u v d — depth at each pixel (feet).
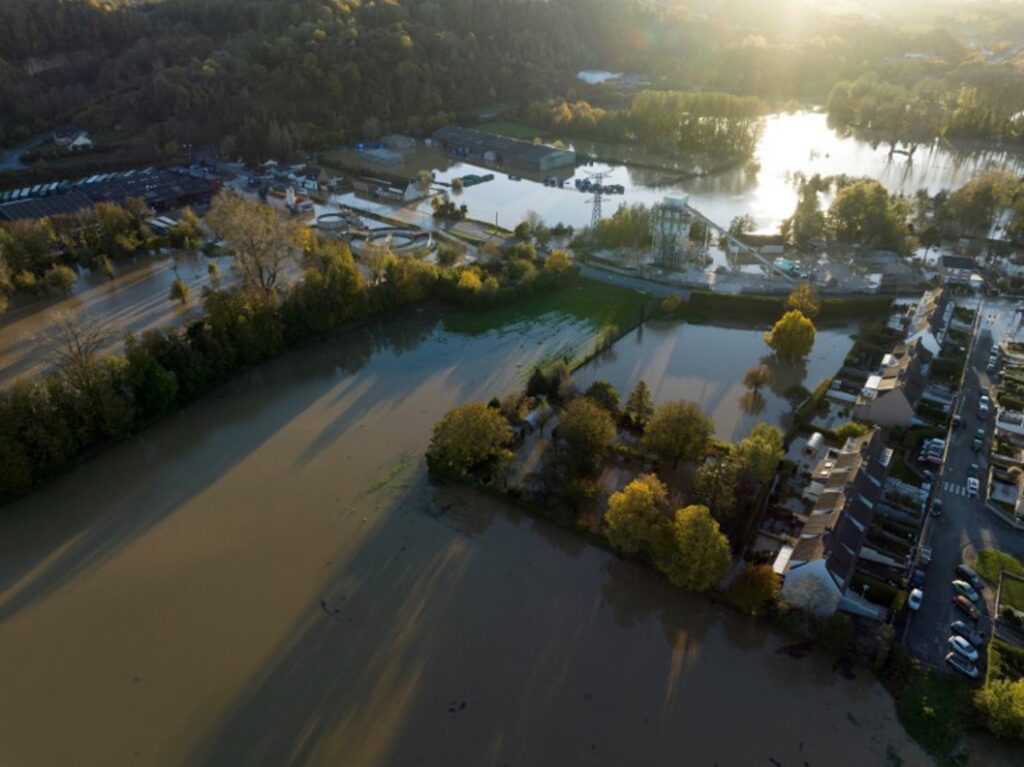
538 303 574.56
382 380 475.31
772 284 590.96
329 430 425.28
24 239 604.90
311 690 274.36
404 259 579.07
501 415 411.54
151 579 325.83
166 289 593.42
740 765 248.93
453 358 499.92
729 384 467.93
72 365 422.41
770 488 365.20
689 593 315.37
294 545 342.64
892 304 551.18
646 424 404.36
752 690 275.18
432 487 376.48
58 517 363.56
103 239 651.25
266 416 440.45
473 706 268.00
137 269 636.07
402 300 558.15
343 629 299.79
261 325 488.44
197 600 314.55
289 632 298.97
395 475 386.32
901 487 359.46
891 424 411.75
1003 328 521.24
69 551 342.85
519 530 350.23
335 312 521.65
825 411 435.94
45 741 258.98
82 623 305.12
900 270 602.03
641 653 289.74
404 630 299.17
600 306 566.77
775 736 258.57
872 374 470.39
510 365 488.85
